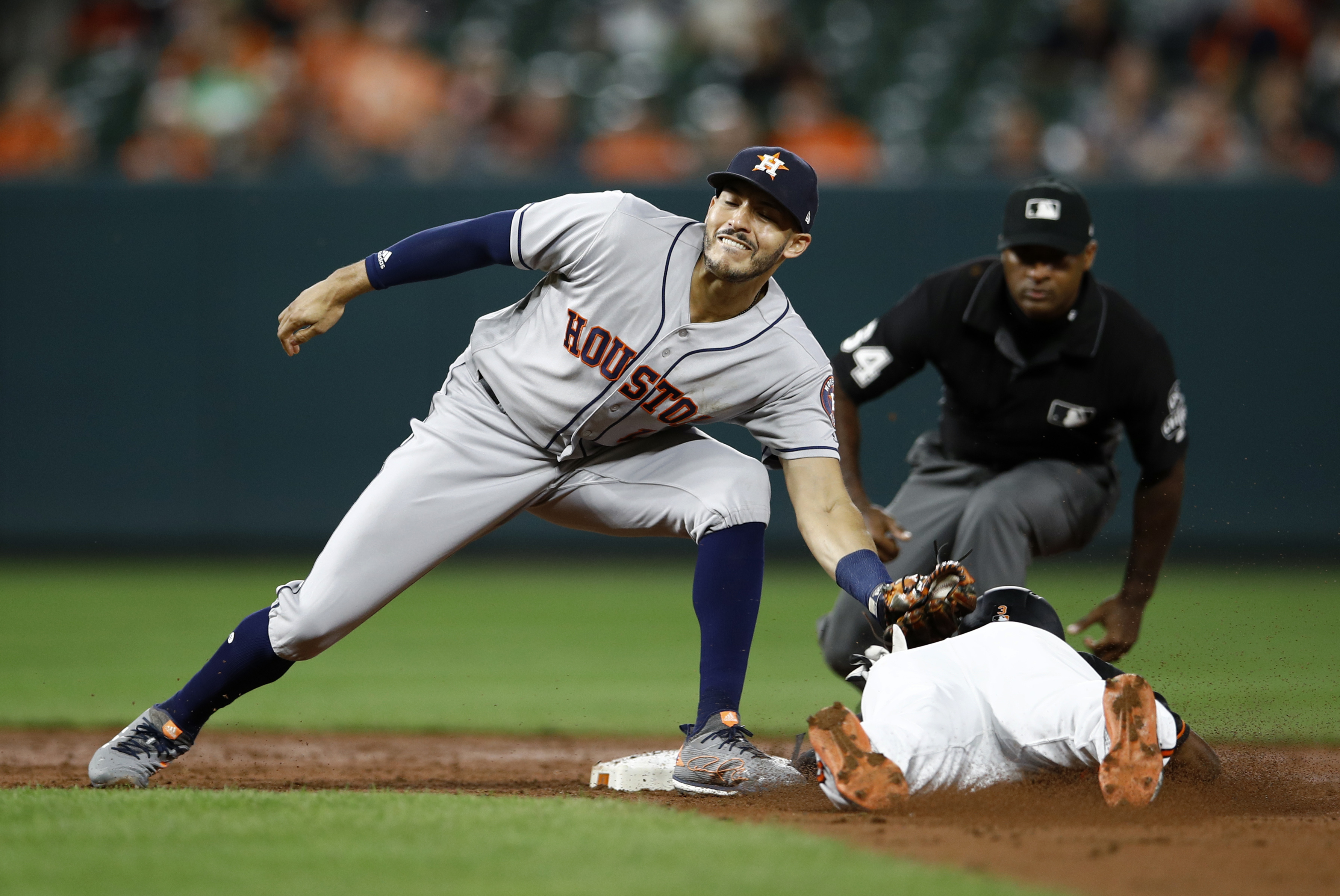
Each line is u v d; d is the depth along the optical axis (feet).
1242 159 140.15
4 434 133.08
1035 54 152.66
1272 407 125.59
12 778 50.85
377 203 130.41
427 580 130.82
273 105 148.25
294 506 131.75
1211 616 102.73
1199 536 127.13
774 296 45.21
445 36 160.35
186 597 114.62
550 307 45.52
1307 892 29.04
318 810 37.76
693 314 44.21
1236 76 146.82
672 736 65.26
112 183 131.44
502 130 145.59
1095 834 34.86
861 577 42.45
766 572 129.90
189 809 37.86
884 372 58.95
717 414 45.62
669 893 28.35
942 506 60.75
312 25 152.25
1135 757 36.73
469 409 46.85
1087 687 38.60
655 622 105.50
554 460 47.06
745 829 35.42
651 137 143.02
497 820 36.40
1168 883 29.68
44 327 132.36
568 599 118.01
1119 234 126.62
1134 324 56.39
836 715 37.27
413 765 57.36
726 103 151.23
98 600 112.88
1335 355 124.77
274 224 130.82
